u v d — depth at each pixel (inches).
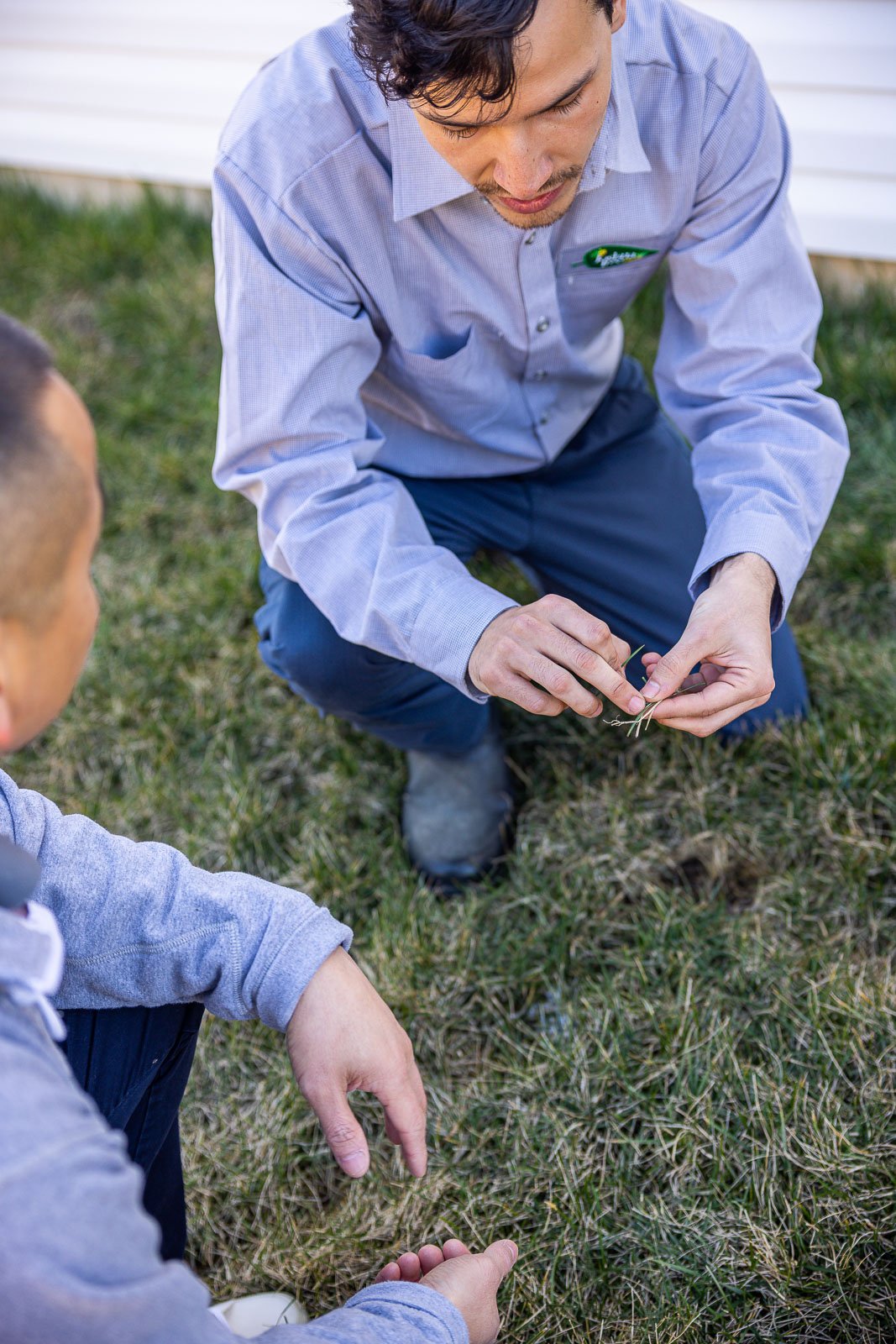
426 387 70.1
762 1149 62.4
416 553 63.3
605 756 84.1
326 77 59.8
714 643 60.2
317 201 61.0
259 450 65.4
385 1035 47.8
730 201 66.5
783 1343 56.4
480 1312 46.6
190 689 92.4
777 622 65.9
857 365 108.3
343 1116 46.9
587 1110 65.4
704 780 80.6
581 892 75.7
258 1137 66.7
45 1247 29.9
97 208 146.8
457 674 60.7
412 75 45.7
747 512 63.7
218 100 133.0
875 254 112.9
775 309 68.2
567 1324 57.7
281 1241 62.7
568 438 79.7
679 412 73.2
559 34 45.1
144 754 89.1
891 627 91.4
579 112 49.2
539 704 58.8
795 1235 58.9
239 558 102.7
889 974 69.5
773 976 69.9
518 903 75.0
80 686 93.1
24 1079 31.7
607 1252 60.6
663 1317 57.0
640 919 74.6
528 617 58.3
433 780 79.5
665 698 59.6
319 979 47.3
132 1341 31.8
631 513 79.9
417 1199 63.0
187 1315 33.2
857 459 102.7
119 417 119.3
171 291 131.4
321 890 78.1
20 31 139.2
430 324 67.9
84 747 89.8
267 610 73.9
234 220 61.5
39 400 32.9
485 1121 66.7
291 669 71.5
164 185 142.7
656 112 62.8
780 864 76.9
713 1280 58.1
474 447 75.7
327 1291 60.5
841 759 78.7
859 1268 57.6
